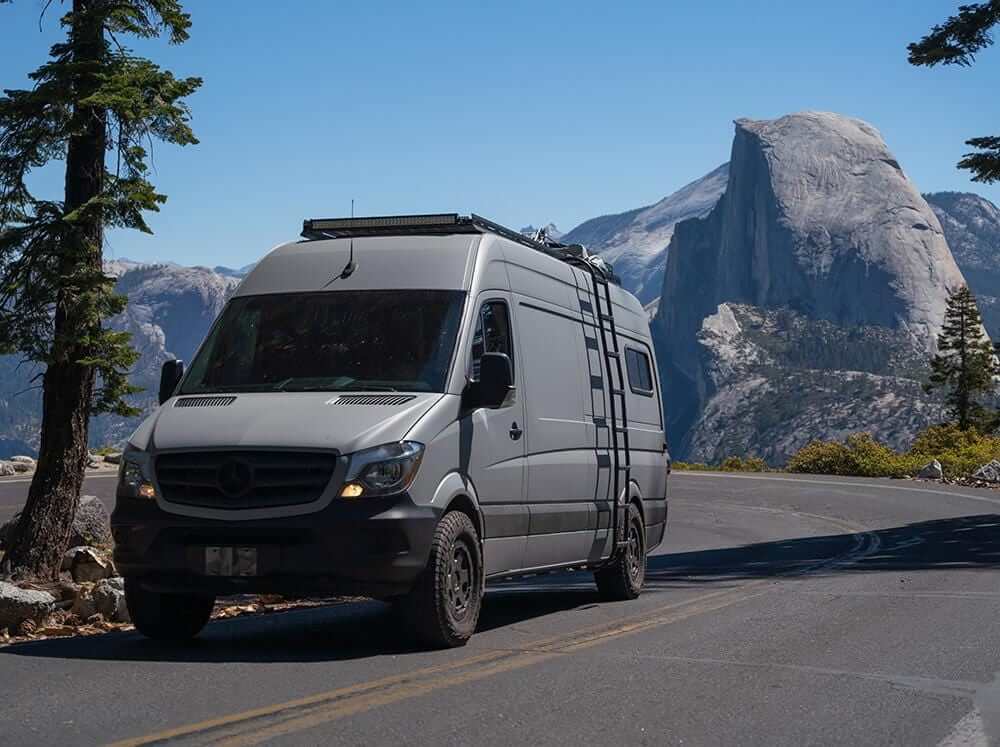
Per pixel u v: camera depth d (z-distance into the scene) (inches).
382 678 287.7
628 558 494.9
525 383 401.1
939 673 299.3
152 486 331.6
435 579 332.2
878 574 575.2
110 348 527.5
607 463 469.4
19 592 395.5
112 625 416.8
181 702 258.5
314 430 329.1
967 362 3316.9
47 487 532.7
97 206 512.7
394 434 331.6
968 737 231.9
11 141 518.6
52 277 510.3
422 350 363.9
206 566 324.5
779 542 863.1
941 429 2325.3
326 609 469.1
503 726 236.7
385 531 320.8
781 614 421.7
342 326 372.8
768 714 250.8
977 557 660.7
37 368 547.5
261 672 296.5
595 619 415.8
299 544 320.2
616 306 525.0
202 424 338.0
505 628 390.6
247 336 378.0
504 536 378.0
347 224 409.4
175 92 527.8
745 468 2411.4
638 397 533.6
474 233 403.2
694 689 276.4
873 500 1273.4
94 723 238.4
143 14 536.1
